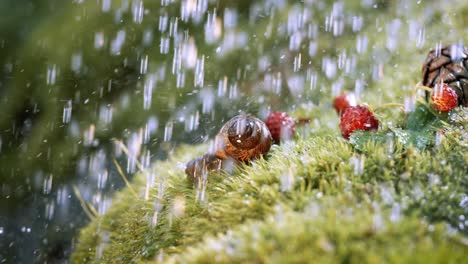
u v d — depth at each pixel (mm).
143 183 426
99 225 414
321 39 675
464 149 328
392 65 540
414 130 355
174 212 342
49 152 606
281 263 266
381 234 275
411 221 283
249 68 643
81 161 580
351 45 631
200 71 650
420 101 363
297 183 321
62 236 518
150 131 572
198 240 315
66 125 632
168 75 655
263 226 287
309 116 455
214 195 339
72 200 546
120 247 362
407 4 700
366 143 341
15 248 523
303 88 569
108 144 587
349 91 516
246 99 583
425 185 312
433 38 564
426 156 328
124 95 651
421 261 263
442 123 353
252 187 328
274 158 350
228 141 348
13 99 684
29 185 579
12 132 643
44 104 669
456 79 366
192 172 357
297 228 280
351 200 302
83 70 699
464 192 306
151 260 328
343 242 271
